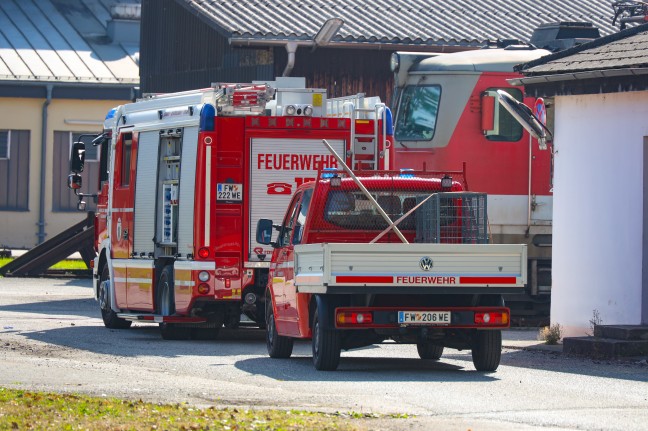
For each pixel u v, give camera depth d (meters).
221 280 53.91
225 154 54.31
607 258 52.22
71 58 136.00
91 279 96.38
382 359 47.62
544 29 72.25
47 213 134.50
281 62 84.62
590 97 53.19
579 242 53.59
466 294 42.66
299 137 55.12
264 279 54.16
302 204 46.62
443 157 65.25
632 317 51.06
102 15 145.50
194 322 55.12
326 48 85.25
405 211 45.78
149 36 103.62
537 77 53.84
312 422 30.36
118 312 60.56
